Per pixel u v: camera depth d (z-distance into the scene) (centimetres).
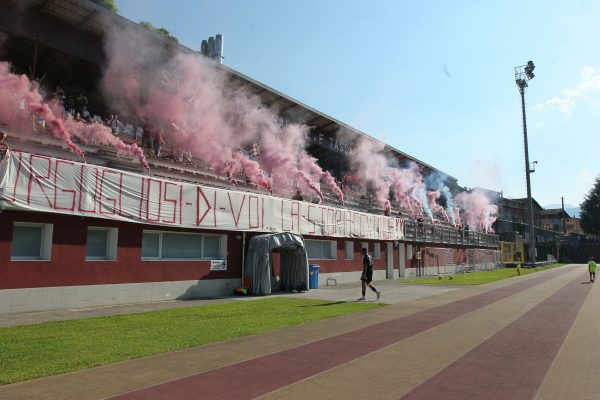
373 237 2766
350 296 1722
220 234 1772
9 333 895
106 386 569
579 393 554
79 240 1300
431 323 1075
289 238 1880
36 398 521
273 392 554
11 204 1123
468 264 4456
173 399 525
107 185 1354
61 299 1243
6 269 1136
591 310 1344
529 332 968
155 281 1502
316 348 796
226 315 1176
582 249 8150
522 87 5456
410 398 535
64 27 1833
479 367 676
